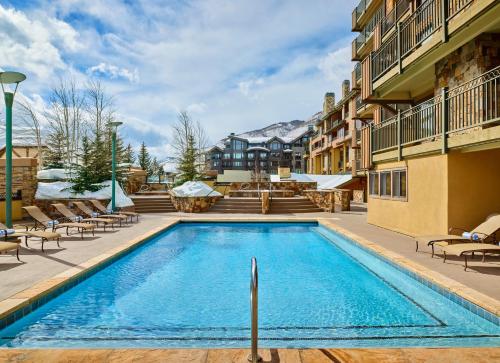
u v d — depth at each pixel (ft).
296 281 25.76
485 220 30.94
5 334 16.12
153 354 12.41
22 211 53.93
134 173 102.89
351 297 22.17
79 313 19.53
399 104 54.65
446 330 17.01
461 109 33.71
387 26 67.36
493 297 17.65
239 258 33.19
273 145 311.27
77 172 65.87
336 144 150.61
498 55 31.68
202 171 125.39
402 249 30.60
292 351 12.70
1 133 90.99
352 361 11.94
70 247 32.07
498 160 31.40
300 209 70.54
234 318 18.83
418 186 36.47
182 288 24.14
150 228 45.80
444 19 31.19
